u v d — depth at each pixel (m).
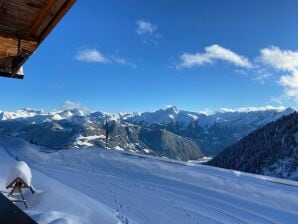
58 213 12.73
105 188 21.22
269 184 25.98
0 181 16.11
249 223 16.53
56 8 6.91
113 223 13.64
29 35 8.01
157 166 30.38
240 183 24.42
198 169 30.52
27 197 14.48
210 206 19.02
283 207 20.12
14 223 2.66
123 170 29.45
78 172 27.64
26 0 6.79
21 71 9.44
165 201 19.14
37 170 27.47
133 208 16.92
